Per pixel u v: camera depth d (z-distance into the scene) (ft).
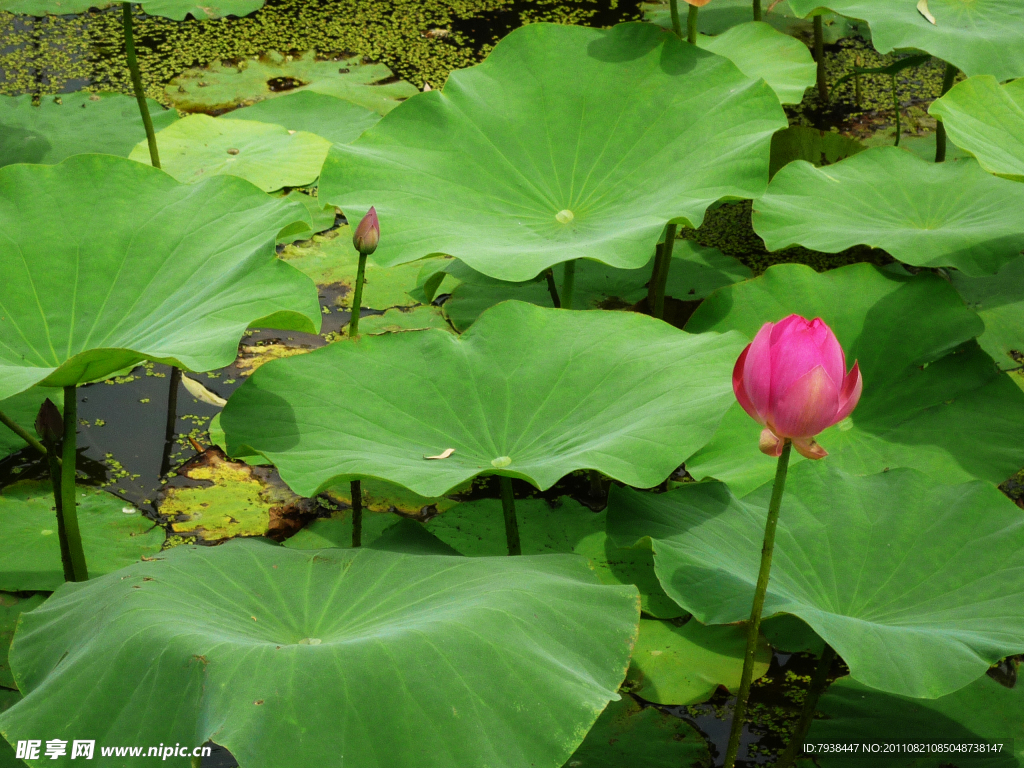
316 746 10.43
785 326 10.62
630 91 13.28
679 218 12.36
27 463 12.80
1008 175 12.59
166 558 11.23
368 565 11.25
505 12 22.90
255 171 15.81
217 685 10.52
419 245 12.47
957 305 12.79
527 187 13.05
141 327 11.92
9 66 19.60
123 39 21.17
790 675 11.80
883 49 13.78
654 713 11.59
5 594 11.96
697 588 11.20
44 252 12.09
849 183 13.67
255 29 21.88
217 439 12.98
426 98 13.20
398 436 11.75
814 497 11.67
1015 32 13.79
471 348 12.10
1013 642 10.89
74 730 10.54
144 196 12.35
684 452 11.35
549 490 12.84
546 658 10.75
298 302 11.84
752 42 15.07
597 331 12.16
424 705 10.55
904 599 11.26
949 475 12.17
